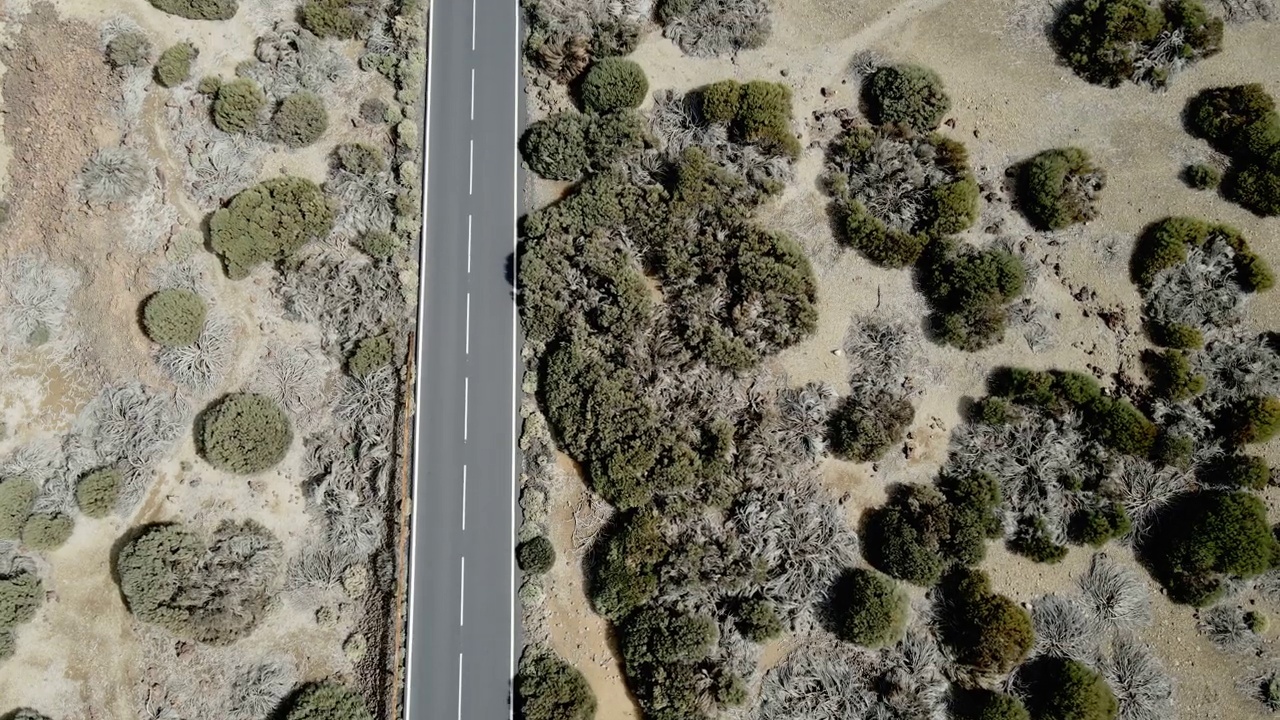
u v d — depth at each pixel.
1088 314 36.44
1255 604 33.78
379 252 37.47
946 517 34.25
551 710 33.47
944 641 34.16
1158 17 36.78
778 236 36.69
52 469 36.25
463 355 37.31
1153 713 33.22
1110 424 34.56
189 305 36.50
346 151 37.91
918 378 36.56
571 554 35.72
